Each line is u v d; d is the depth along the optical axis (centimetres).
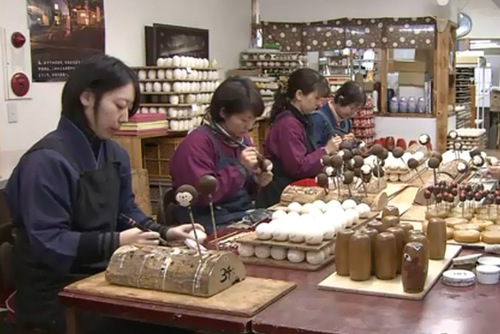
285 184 345
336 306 156
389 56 683
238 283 172
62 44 445
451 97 732
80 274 196
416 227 233
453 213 243
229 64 661
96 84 192
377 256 173
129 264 172
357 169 280
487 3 968
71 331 173
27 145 425
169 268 167
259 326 146
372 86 687
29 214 184
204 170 256
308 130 361
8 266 225
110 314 164
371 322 144
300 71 353
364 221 222
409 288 162
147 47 531
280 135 345
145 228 215
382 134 696
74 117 196
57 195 187
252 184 282
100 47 479
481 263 183
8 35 405
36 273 195
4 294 227
